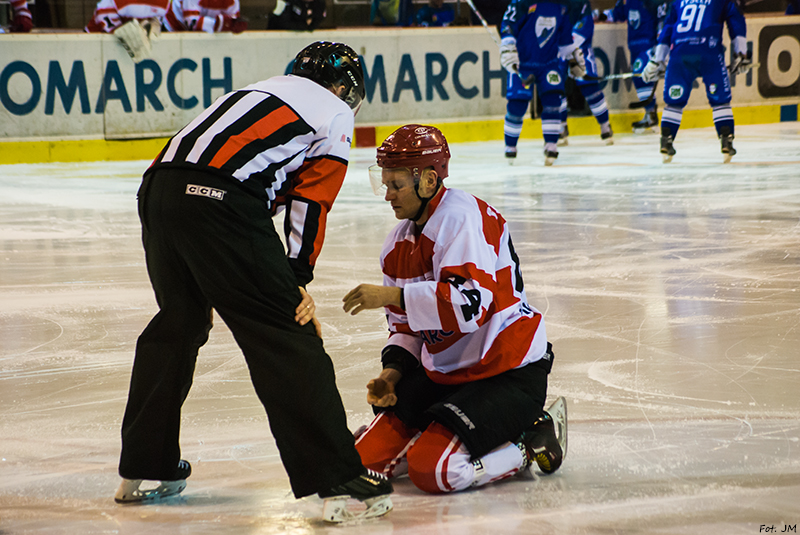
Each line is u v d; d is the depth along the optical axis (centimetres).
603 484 590
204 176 528
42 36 2880
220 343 970
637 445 660
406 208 595
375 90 3353
